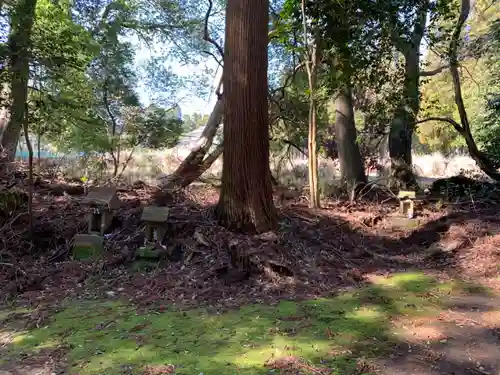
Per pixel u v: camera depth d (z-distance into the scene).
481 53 9.59
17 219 5.76
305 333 3.43
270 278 4.66
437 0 8.48
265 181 5.69
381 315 3.81
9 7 5.96
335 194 9.15
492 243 5.63
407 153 10.12
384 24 7.76
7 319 3.72
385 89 8.88
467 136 9.47
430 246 6.01
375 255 5.63
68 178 9.45
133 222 5.84
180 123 13.60
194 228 5.57
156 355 3.07
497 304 4.06
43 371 2.87
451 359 2.99
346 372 2.82
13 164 7.69
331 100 10.25
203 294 4.29
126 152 12.90
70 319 3.71
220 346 3.21
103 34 13.18
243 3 5.49
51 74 6.37
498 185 8.59
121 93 13.18
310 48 7.89
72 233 5.60
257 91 5.54
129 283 4.55
